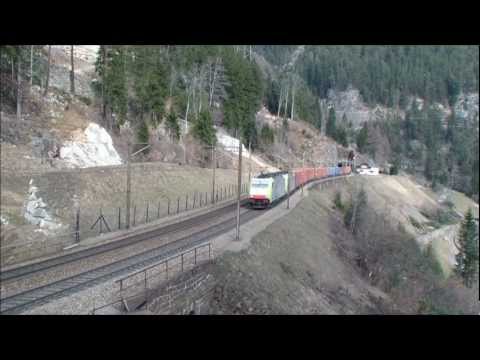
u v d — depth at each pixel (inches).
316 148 4699.8
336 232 2046.0
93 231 1350.9
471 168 7844.5
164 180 2106.3
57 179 1550.2
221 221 1626.5
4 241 1095.0
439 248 3248.0
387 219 2819.9
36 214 1294.3
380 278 1731.1
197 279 912.9
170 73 3312.0
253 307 928.3
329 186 3216.0
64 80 2640.3
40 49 2452.0
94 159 1931.6
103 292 802.8
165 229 1437.0
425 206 4365.2
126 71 2573.8
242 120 3686.0
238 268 1050.7
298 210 1991.9
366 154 7057.1
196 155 2780.5
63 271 926.4
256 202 1958.7
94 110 2354.8
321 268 1472.7
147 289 804.0
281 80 5880.9
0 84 1968.5
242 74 3745.1
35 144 1731.1
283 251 1379.2
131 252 1106.7
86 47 3695.9
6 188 1347.2
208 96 3722.9
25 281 853.8
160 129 2674.7
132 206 1700.3
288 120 5002.5
